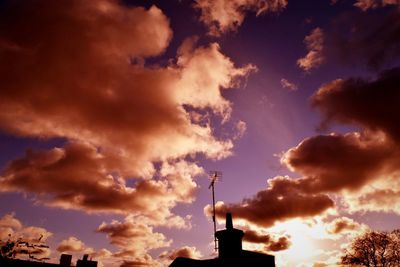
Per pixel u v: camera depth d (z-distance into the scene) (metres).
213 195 26.66
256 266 21.53
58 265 22.11
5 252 19.00
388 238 39.81
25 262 20.53
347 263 41.44
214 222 25.59
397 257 38.44
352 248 41.75
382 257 39.19
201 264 21.39
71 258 26.08
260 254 22.30
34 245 19.88
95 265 25.91
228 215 23.14
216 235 22.52
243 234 22.23
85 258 26.39
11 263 19.88
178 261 22.16
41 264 21.34
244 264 21.12
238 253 21.34
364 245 40.75
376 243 39.97
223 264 20.78
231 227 22.55
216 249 24.09
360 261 40.31
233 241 21.67
